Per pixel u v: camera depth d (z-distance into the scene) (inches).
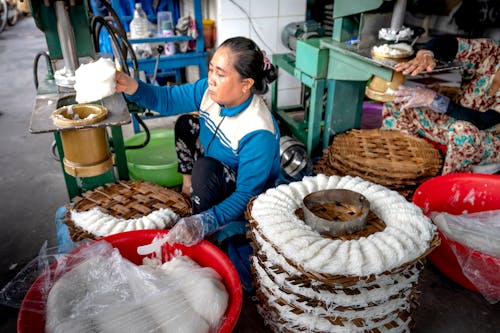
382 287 44.7
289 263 42.7
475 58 79.0
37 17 64.7
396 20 74.5
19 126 130.0
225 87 54.7
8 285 54.5
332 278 40.8
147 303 45.2
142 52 118.6
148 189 68.4
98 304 44.7
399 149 80.5
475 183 71.2
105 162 55.3
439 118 87.6
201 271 49.9
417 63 64.6
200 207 63.0
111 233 57.6
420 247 44.1
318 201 52.0
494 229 63.6
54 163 106.5
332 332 46.8
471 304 63.0
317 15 130.5
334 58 83.5
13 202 89.1
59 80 62.1
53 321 42.3
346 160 76.6
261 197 52.3
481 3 196.4
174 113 68.6
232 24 121.2
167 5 134.3
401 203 50.5
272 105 118.2
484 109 82.7
